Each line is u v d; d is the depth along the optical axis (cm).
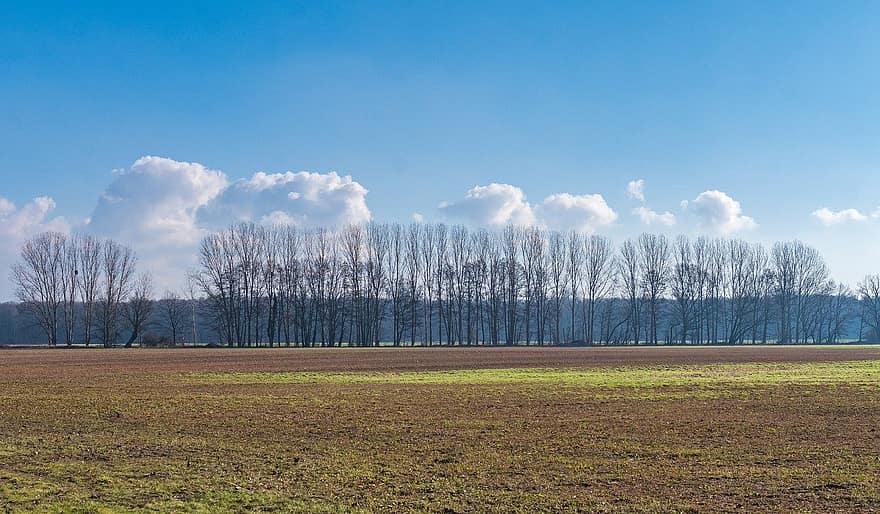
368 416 2470
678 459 1736
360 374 4356
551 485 1484
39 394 3253
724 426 2222
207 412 2598
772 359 5909
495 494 1410
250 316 11256
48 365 5359
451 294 12125
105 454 1827
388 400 2930
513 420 2362
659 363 5381
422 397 3030
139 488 1462
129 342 10462
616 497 1387
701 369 4691
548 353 7288
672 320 12900
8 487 1471
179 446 1934
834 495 1394
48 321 10731
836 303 13975
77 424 2334
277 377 4159
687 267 12875
